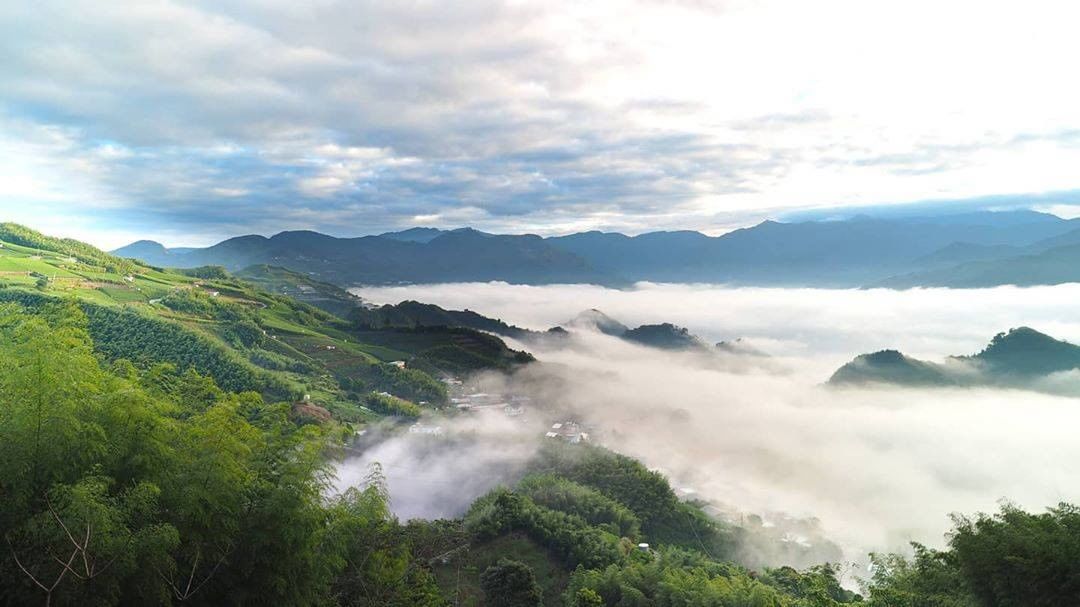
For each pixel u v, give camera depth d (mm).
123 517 15836
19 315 24250
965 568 23391
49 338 18297
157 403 19688
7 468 15180
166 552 16672
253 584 20016
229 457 19672
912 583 28359
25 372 16547
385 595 29750
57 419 16250
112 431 17891
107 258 177625
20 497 15195
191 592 18203
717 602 40250
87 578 14688
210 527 18859
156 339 105438
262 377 106812
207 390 27656
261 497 20609
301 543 21266
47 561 14945
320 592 25156
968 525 24516
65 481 16109
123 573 15461
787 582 52625
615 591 46688
